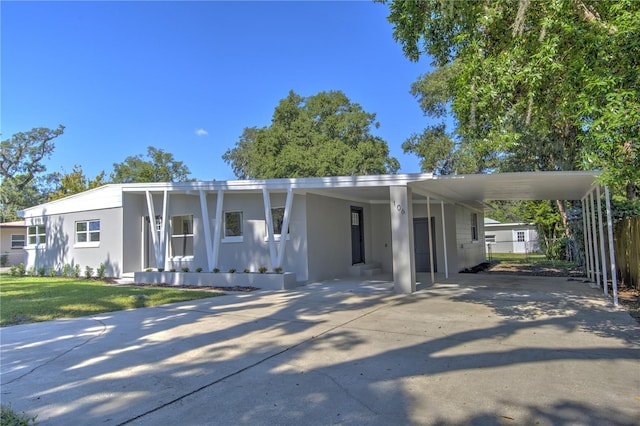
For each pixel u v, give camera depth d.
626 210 12.97
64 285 14.22
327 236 14.39
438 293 10.60
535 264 21.25
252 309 8.93
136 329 7.31
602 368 4.61
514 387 4.10
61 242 18.89
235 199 14.89
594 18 4.93
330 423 3.42
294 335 6.54
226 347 5.96
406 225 10.76
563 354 5.16
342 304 9.25
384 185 11.02
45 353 5.91
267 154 31.98
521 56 5.35
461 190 12.11
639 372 4.45
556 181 9.74
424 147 28.38
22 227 30.38
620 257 11.83
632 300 9.04
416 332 6.50
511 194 13.17
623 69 4.33
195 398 4.07
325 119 33.03
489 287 11.62
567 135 14.78
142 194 17.33
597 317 7.34
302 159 30.06
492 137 5.91
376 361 5.08
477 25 6.02
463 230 18.05
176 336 6.71
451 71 15.76
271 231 12.72
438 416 3.50
